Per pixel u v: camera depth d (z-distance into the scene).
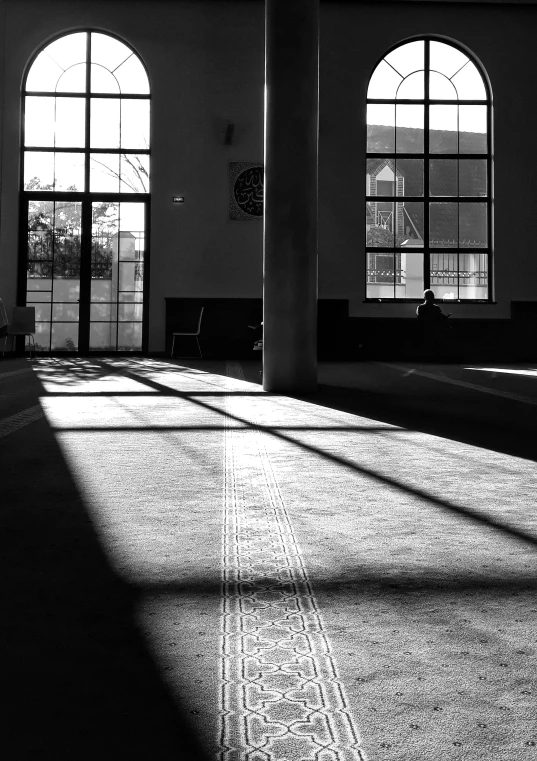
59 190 16.05
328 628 2.19
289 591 2.49
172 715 1.68
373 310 16.09
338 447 5.32
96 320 16.02
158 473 4.39
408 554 2.89
